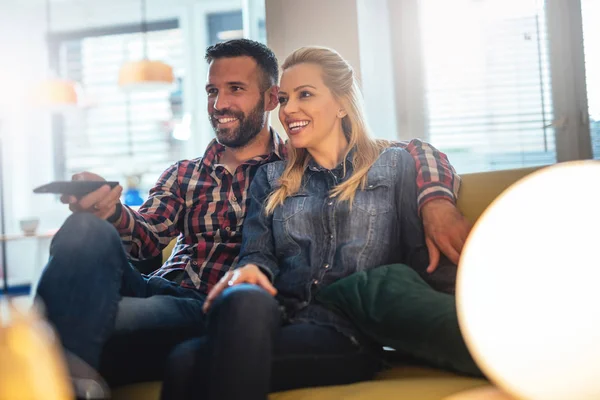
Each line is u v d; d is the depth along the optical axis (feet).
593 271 2.62
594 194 2.73
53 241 4.33
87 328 3.90
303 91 5.36
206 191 6.13
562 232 2.69
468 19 9.82
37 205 19.15
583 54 9.44
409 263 4.87
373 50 9.07
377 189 5.01
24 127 19.13
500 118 9.79
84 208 5.13
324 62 5.46
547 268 2.67
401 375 4.22
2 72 19.02
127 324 4.45
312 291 4.64
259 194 5.43
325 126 5.35
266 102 6.44
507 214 2.87
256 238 5.10
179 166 6.36
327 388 3.83
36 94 15.83
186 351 3.72
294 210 5.08
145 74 15.44
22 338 2.29
